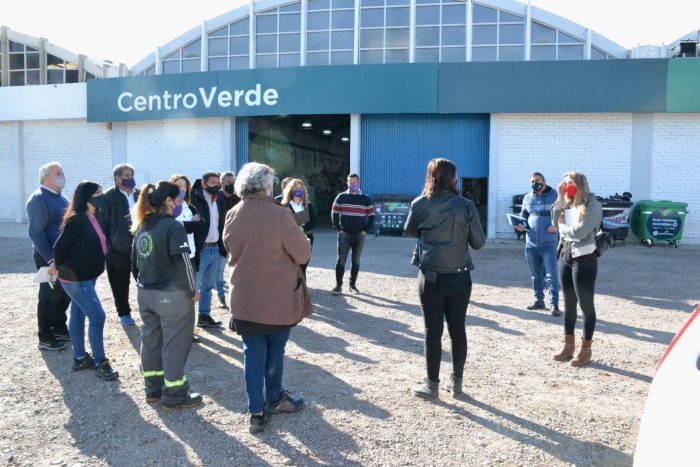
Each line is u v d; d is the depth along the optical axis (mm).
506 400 4656
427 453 3752
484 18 19156
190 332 4473
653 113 16234
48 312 5828
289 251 3988
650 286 9711
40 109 20750
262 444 3867
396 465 3594
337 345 6184
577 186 5352
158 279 4348
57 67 23875
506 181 17109
